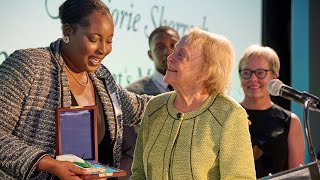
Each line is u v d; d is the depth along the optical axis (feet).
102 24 7.26
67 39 7.45
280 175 6.17
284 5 17.03
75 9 7.30
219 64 7.16
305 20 17.28
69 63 7.57
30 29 12.15
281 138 10.58
